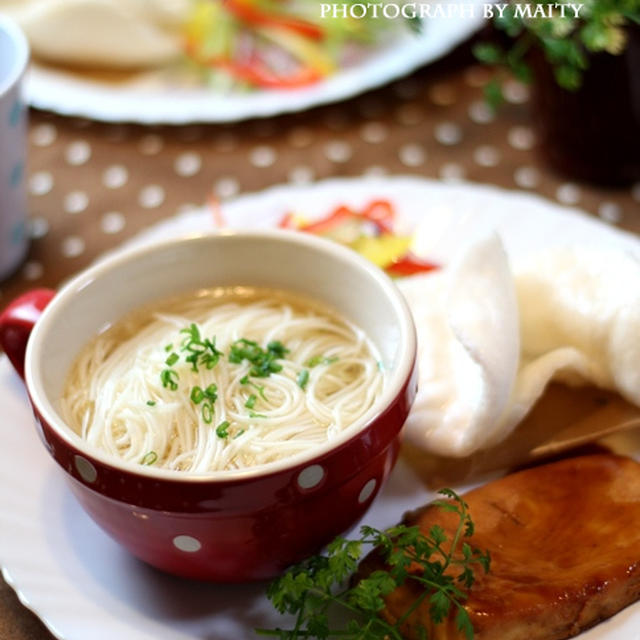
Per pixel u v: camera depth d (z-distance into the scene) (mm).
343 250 612
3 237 749
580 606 552
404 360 568
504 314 595
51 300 601
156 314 620
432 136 849
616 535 571
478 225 706
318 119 868
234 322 612
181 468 570
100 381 595
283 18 917
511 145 836
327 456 545
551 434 620
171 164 835
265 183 818
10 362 639
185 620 571
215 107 842
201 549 559
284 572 580
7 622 584
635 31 731
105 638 561
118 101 853
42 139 857
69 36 875
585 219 703
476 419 600
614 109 763
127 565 586
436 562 554
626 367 613
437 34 889
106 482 544
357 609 559
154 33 895
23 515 599
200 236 619
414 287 649
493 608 547
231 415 582
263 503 544
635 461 604
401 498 611
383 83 855
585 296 623
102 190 816
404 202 727
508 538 575
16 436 624
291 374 599
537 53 769
